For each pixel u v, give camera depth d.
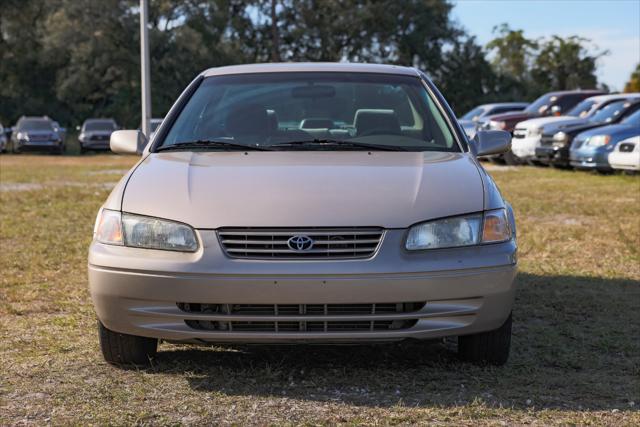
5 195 15.55
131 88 59.19
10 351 5.18
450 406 4.13
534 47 69.88
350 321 4.26
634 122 18.92
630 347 5.27
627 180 17.31
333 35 62.69
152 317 4.33
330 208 4.30
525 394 4.33
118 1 57.19
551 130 20.83
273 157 5.01
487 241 4.40
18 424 3.89
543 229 10.45
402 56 65.38
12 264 8.31
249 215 4.27
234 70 6.02
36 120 42.00
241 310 4.27
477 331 4.39
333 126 5.44
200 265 4.21
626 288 7.12
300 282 4.15
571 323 5.95
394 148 5.23
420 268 4.21
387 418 3.95
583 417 3.99
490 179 4.82
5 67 60.31
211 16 59.91
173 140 5.43
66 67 60.66
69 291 7.02
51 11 60.81
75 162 31.61
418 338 4.30
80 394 4.32
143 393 4.33
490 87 67.88
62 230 10.81
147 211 4.42
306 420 3.92
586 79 69.69
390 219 4.28
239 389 4.40
